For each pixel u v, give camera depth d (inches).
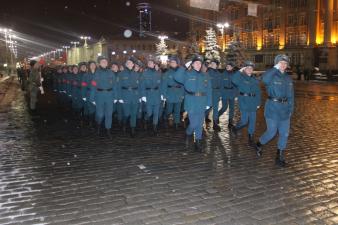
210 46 2171.5
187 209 233.0
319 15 2603.3
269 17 2965.1
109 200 248.1
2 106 800.9
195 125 370.0
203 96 365.4
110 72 443.5
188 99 365.1
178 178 291.1
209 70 486.6
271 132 333.7
